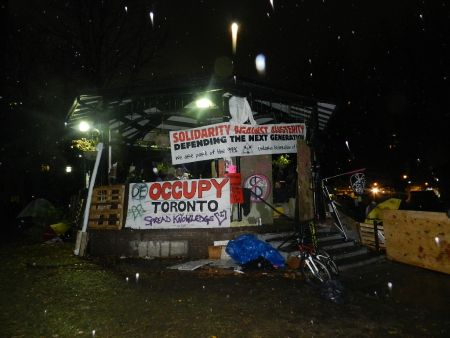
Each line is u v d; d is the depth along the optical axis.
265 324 5.58
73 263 9.46
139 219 10.39
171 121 14.44
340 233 11.27
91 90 10.88
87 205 10.98
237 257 8.66
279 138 11.06
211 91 10.86
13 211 26.39
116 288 7.29
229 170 10.45
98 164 11.49
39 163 26.08
